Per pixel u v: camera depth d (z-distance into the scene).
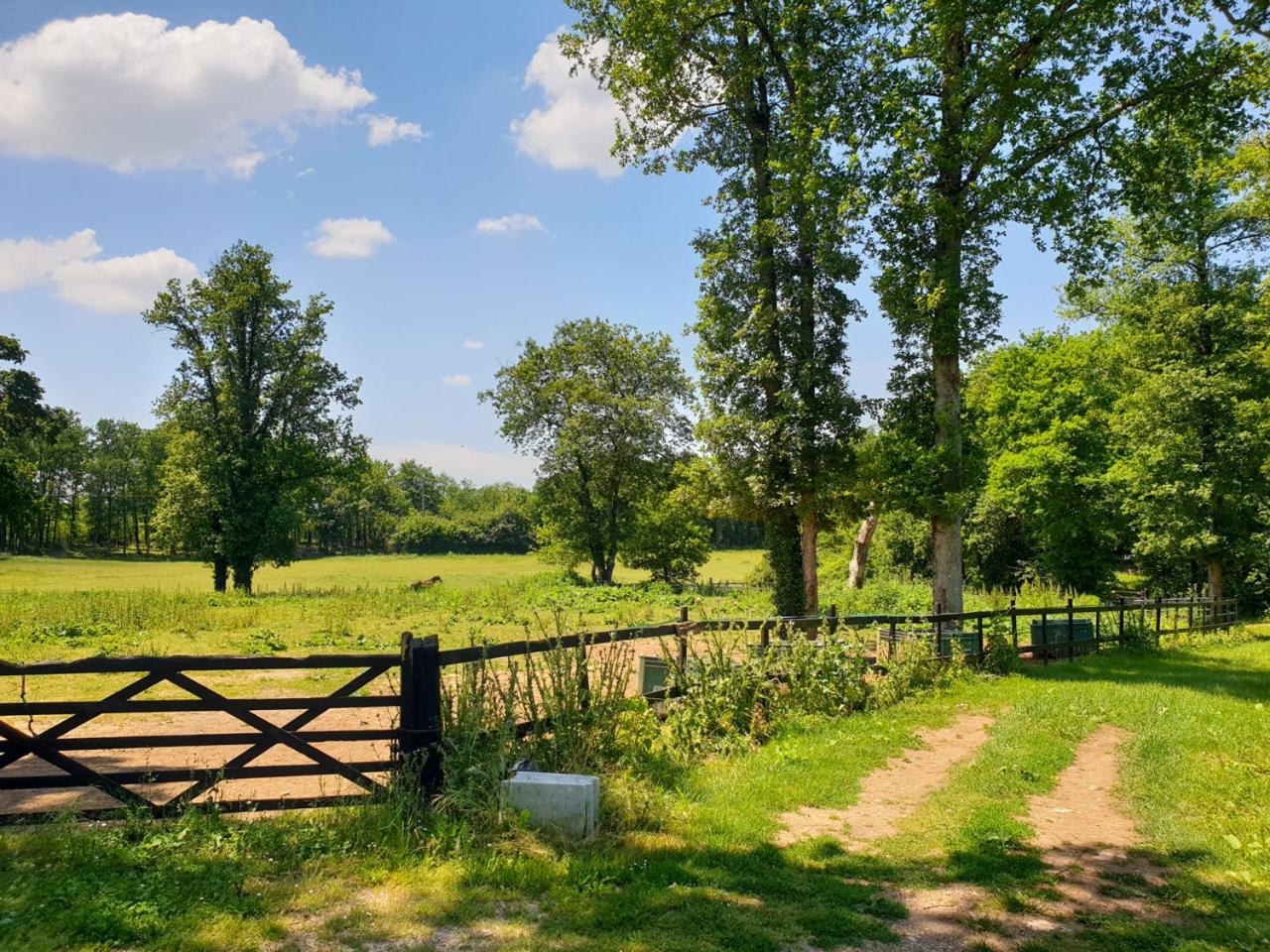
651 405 47.69
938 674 13.27
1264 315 27.55
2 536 85.19
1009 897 5.00
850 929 4.52
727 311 21.02
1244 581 33.44
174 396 39.66
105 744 5.65
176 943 4.03
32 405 28.06
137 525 102.25
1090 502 34.94
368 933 4.27
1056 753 8.90
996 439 39.62
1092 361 37.56
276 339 40.84
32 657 14.89
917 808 7.08
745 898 4.96
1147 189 17.73
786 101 20.61
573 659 7.60
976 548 42.00
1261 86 15.36
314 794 6.85
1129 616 20.20
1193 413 29.20
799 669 10.57
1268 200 19.55
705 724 8.83
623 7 19.61
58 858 4.96
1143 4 16.09
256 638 18.27
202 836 5.43
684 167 22.17
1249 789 7.30
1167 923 4.64
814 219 18.25
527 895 4.87
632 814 6.24
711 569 72.31
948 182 17.62
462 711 6.48
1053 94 16.38
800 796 7.23
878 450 18.84
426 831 5.63
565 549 49.72
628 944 4.24
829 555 47.59
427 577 61.22
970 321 18.03
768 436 19.98
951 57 16.77
